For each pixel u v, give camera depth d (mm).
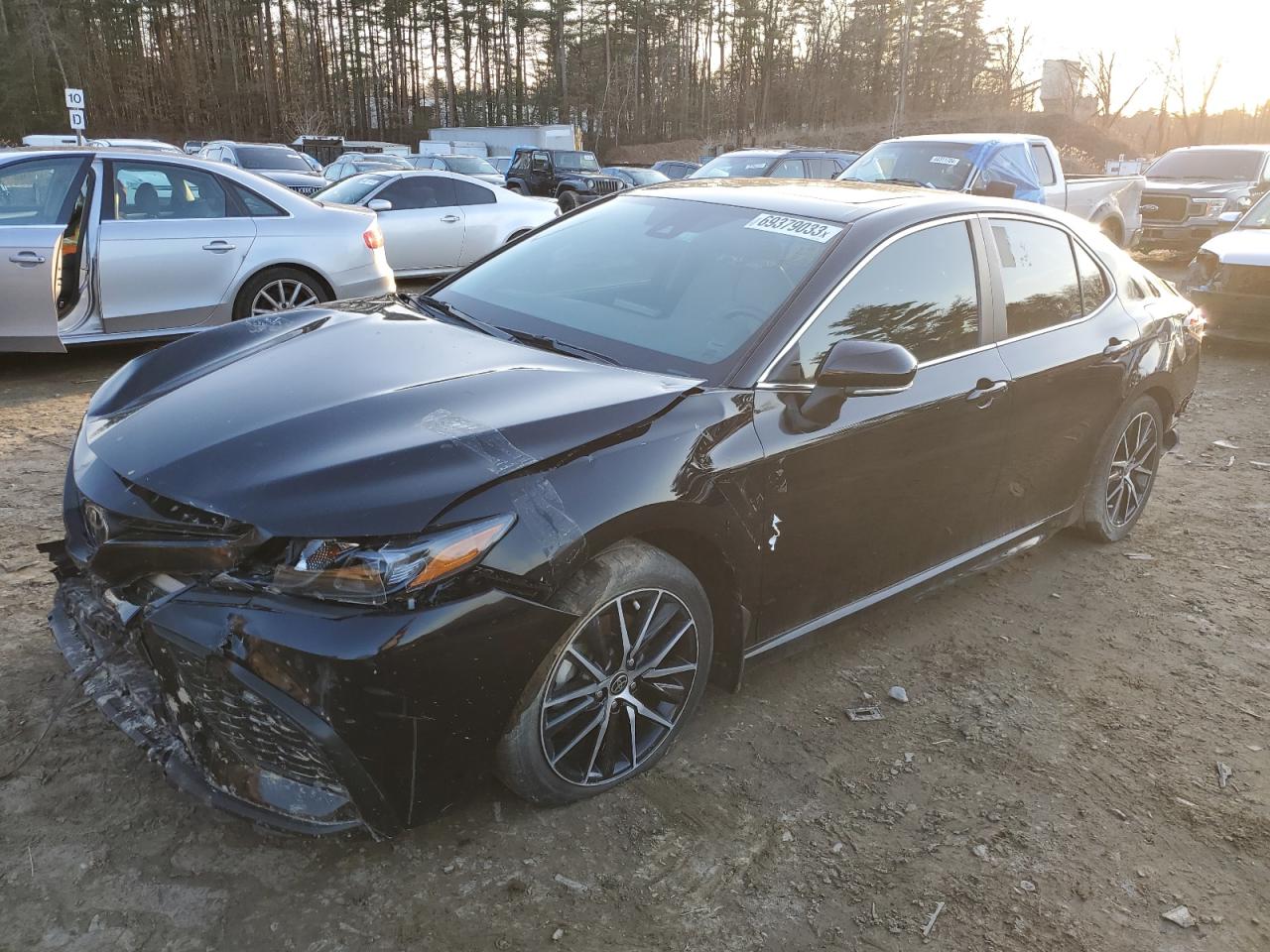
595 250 3490
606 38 79562
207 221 6746
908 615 3869
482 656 2119
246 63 70938
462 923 2160
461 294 3488
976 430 3379
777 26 87312
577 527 2230
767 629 2939
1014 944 2250
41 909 2104
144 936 2059
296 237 7086
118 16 65188
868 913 2305
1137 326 4246
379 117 79062
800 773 2805
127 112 63375
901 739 3016
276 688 1988
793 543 2854
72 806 2416
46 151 6281
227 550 2059
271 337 3041
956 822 2652
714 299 3037
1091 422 4074
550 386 2564
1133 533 4855
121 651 2402
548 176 25312
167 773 2215
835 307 2971
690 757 2828
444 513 2070
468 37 80875
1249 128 74438
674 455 2463
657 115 82875
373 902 2195
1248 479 5785
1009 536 3869
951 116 81750
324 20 76625
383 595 2004
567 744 2451
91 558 2246
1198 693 3422
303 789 2141
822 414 2773
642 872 2365
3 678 2902
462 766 2195
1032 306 3736
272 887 2221
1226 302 9047
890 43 89250
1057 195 11820
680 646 2678
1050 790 2820
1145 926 2342
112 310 6398
